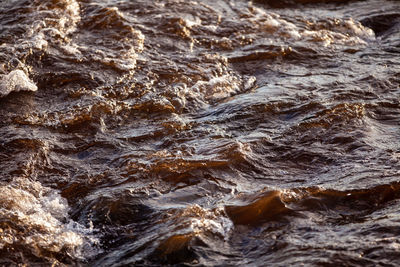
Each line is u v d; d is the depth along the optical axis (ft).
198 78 30.89
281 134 25.02
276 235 18.06
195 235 18.02
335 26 38.14
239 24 36.99
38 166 23.09
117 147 24.59
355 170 21.90
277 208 19.31
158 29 35.35
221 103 28.68
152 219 19.44
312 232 18.03
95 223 19.48
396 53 34.47
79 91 29.07
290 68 32.63
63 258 17.94
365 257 16.31
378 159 22.70
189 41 34.71
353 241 17.13
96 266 17.52
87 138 25.29
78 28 34.88
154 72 31.04
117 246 18.44
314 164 22.94
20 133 25.32
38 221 19.51
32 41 32.63
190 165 22.50
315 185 20.68
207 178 21.86
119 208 20.02
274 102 27.71
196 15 37.47
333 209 19.45
